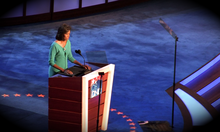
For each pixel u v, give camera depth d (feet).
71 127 36.60
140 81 57.72
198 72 59.77
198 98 51.16
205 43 80.28
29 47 71.46
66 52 39.40
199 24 94.48
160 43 79.15
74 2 95.50
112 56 69.31
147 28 89.76
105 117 39.88
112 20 94.94
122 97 50.85
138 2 112.16
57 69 38.83
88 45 75.00
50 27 86.17
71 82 34.88
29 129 39.37
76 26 88.12
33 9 88.33
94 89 36.70
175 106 48.42
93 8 100.12
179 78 59.67
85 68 38.88
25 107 45.19
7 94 48.80
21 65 61.52
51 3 90.53
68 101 35.73
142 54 71.67
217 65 60.85
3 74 56.54
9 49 69.10
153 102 49.62
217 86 54.03
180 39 82.38
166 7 108.78
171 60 69.00
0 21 83.61
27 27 85.05
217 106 48.42
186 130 41.45
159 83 57.16
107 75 38.60
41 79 55.88
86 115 35.88
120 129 40.91
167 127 41.86
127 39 80.89
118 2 106.11
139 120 43.65
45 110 44.86
